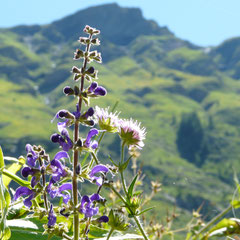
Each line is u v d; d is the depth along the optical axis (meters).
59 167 2.24
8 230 2.53
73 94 2.20
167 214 4.58
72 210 2.16
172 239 4.37
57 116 2.19
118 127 2.99
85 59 2.26
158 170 195.12
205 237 2.53
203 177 194.25
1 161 2.73
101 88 2.24
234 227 2.49
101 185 2.34
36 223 2.67
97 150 2.65
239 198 2.49
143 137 3.02
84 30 2.29
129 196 2.53
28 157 2.33
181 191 155.25
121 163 2.53
